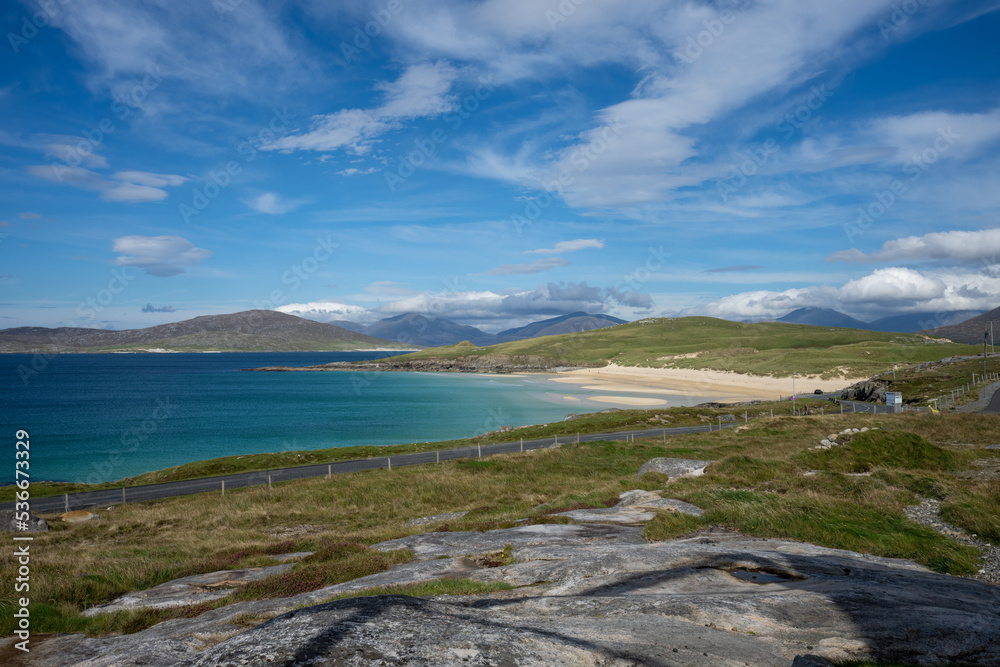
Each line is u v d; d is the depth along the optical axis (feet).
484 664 14.46
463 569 38.99
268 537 73.31
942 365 341.82
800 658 18.20
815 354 501.97
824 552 40.57
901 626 21.17
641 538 47.50
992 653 18.69
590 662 16.37
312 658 13.60
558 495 91.35
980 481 63.21
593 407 340.80
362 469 140.15
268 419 298.35
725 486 71.15
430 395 431.02
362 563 42.14
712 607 22.93
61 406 376.89
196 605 35.19
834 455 78.43
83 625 33.30
